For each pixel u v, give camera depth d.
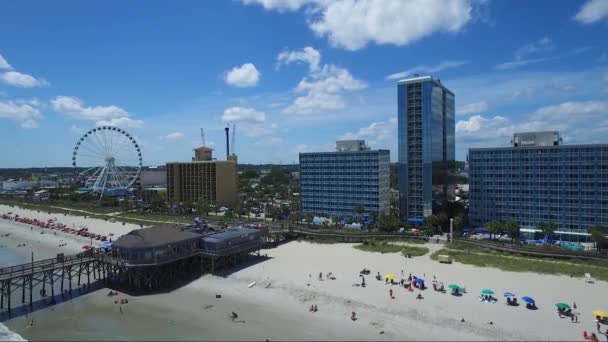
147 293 91.19
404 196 171.75
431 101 165.00
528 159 145.62
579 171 135.88
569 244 126.62
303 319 74.06
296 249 131.25
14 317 78.75
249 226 148.88
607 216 131.12
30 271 89.06
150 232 105.12
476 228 154.75
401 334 66.81
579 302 78.69
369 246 133.62
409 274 99.44
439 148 176.50
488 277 96.06
